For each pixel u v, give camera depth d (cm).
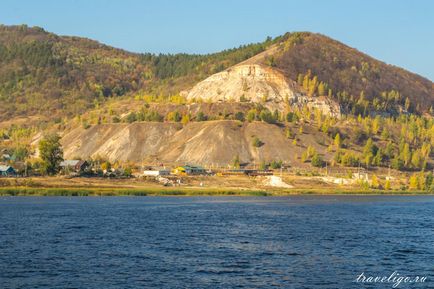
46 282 7200
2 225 12281
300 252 9512
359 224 13888
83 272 7744
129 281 7288
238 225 13125
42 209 16100
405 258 9156
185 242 10338
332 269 8219
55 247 9581
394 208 19512
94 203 18762
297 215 15962
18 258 8600
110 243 10075
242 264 8419
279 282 7388
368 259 9019
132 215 14925
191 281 7331
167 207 17825
